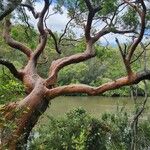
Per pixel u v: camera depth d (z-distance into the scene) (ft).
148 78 37.09
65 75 158.51
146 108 53.52
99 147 42.34
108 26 44.42
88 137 41.42
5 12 26.99
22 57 58.23
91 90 38.34
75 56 42.27
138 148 44.34
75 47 53.88
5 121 29.71
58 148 39.55
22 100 37.60
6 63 38.81
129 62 36.55
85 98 146.82
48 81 40.55
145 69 37.14
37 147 39.24
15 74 40.50
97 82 155.33
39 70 61.36
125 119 45.16
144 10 34.91
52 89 39.42
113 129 43.86
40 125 43.65
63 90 39.24
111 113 47.16
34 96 38.63
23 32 50.75
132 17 45.19
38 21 42.96
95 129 42.68
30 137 40.68
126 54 37.93
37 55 42.55
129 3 35.63
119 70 57.82
